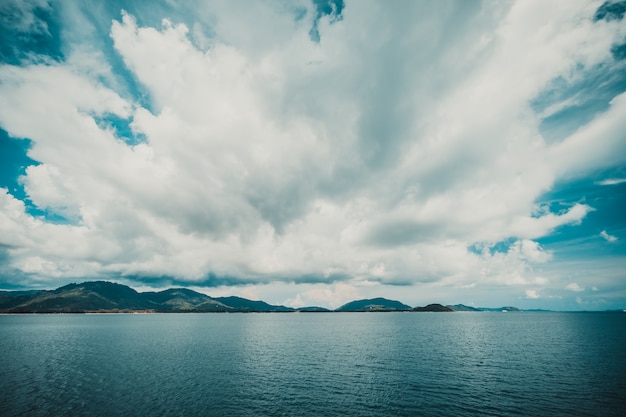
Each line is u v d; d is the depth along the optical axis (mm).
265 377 55625
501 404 42094
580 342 104688
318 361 71125
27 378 53062
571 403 42375
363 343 104875
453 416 38094
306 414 38500
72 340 109500
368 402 42812
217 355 78188
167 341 108062
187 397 43906
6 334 132500
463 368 63312
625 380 53375
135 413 37656
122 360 70188
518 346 95812
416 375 57500
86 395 44156
